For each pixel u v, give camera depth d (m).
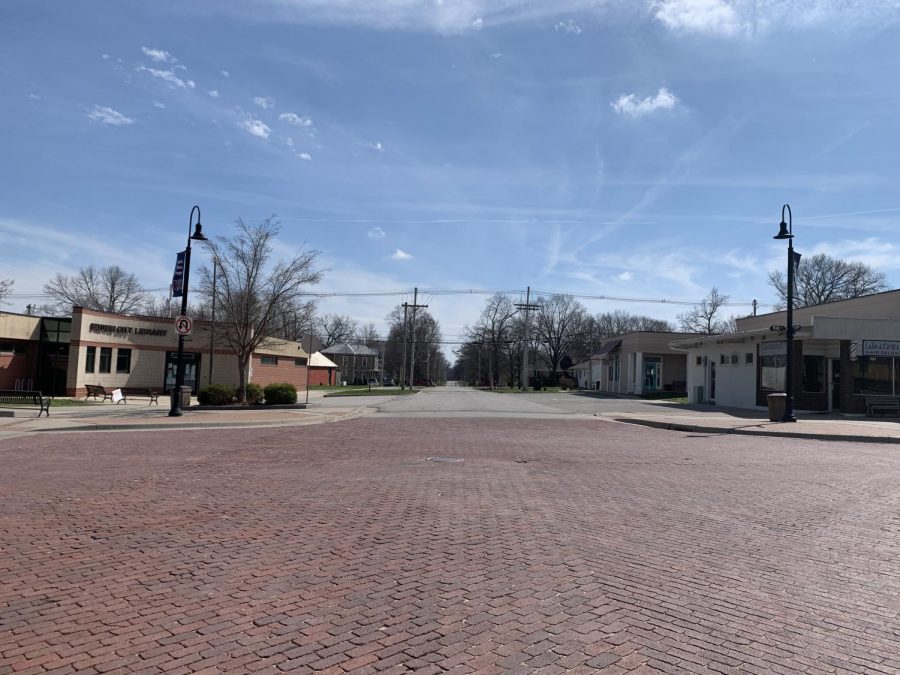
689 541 6.73
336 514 7.95
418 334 111.94
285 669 3.84
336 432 18.97
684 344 37.22
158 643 4.20
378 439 16.95
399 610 4.77
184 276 22.48
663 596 5.09
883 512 8.18
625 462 12.79
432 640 4.25
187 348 42.12
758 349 30.42
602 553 6.27
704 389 36.16
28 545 6.50
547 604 4.90
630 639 4.28
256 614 4.70
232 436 17.73
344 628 4.45
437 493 9.34
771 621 4.60
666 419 23.34
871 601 5.00
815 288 63.78
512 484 10.12
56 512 8.01
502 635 4.34
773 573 5.68
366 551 6.32
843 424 21.42
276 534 6.98
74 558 6.06
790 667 3.89
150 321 41.22
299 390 55.53
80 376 37.38
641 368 50.19
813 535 7.00
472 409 30.92
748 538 6.87
